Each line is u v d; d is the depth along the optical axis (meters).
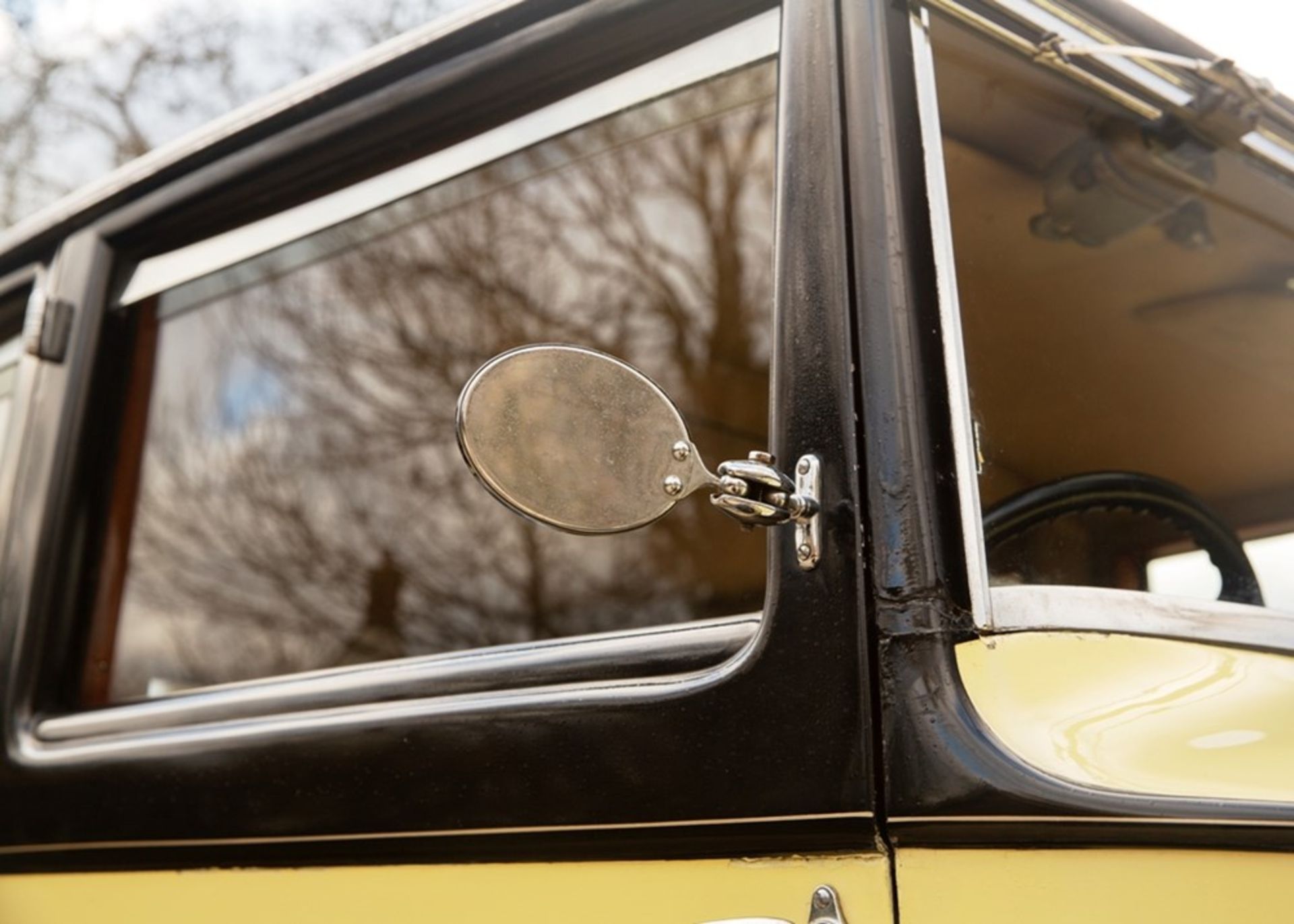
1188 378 1.53
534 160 1.46
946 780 0.85
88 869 1.35
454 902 1.07
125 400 1.70
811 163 1.02
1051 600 0.95
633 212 1.91
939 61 1.14
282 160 1.48
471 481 2.56
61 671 1.56
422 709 1.13
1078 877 0.83
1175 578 1.35
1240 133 1.35
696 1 1.18
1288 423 1.63
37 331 1.65
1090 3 1.24
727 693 0.95
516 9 1.29
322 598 2.40
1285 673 1.00
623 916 0.97
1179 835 0.83
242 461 2.06
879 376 0.95
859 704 0.89
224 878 1.23
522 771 1.04
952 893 0.85
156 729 1.36
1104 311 1.41
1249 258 1.52
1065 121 1.25
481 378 0.92
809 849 0.90
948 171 1.17
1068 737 0.87
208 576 2.02
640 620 2.54
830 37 1.05
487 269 2.06
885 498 0.92
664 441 0.92
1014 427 1.19
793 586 0.94
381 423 2.35
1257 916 0.83
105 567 1.66
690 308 2.21
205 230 1.59
